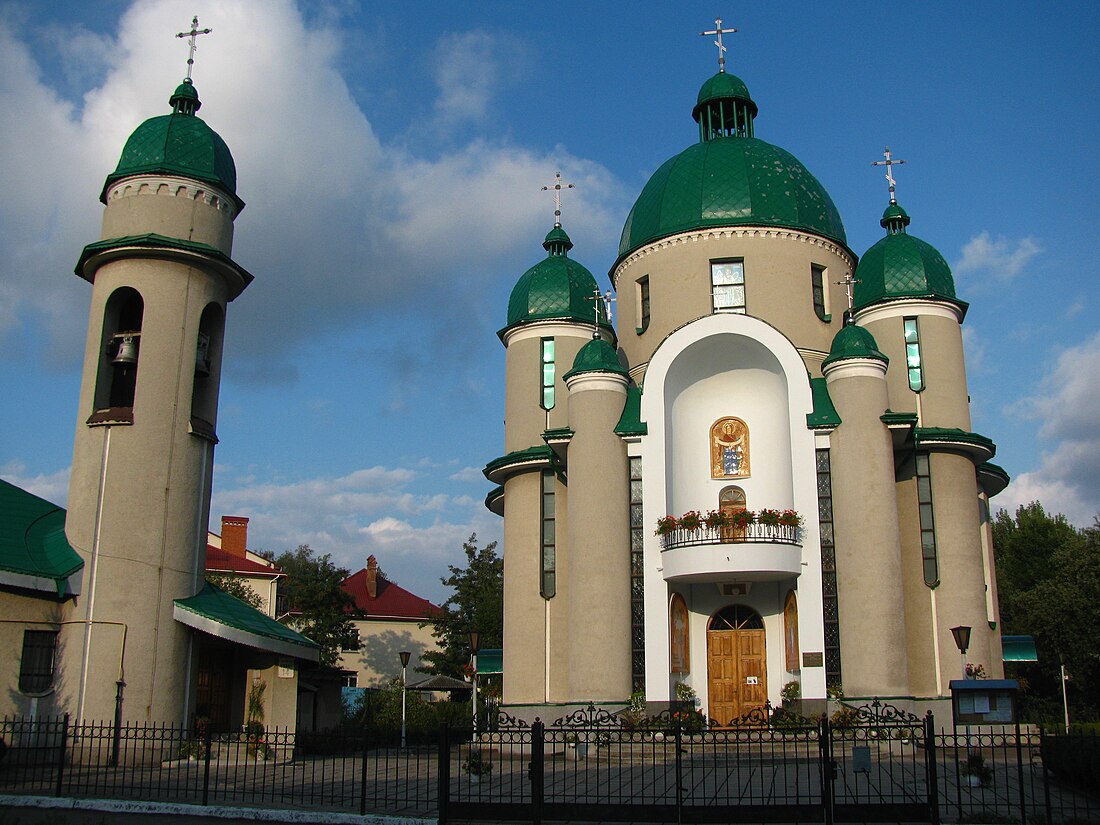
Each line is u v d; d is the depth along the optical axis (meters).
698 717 25.22
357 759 25.88
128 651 22.84
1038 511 58.97
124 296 25.67
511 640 30.17
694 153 33.09
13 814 15.13
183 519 24.41
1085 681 42.50
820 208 32.28
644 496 27.52
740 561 25.70
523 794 16.44
